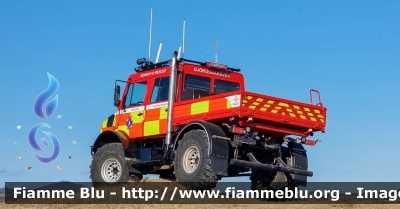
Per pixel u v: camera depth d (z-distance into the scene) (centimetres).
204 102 1330
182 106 1387
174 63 1433
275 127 1306
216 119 1300
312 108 1330
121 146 1530
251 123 1272
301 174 1372
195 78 1471
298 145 1409
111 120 1598
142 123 1505
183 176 1320
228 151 1285
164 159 1400
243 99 1244
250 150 1338
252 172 1437
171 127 1399
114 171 1534
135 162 1488
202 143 1290
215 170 1262
